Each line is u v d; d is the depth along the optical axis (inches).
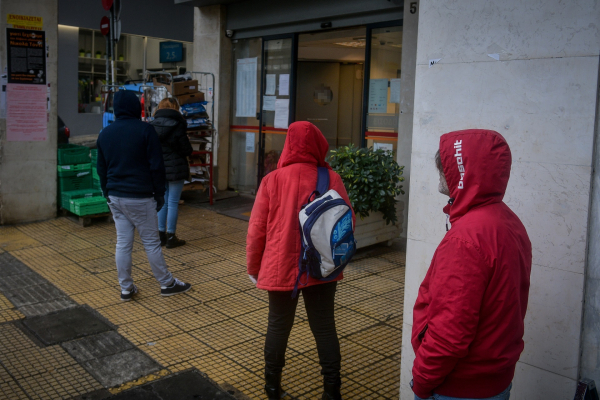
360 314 181.9
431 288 70.8
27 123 292.4
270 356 120.7
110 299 192.1
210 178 351.3
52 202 306.0
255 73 374.9
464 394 71.6
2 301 187.5
